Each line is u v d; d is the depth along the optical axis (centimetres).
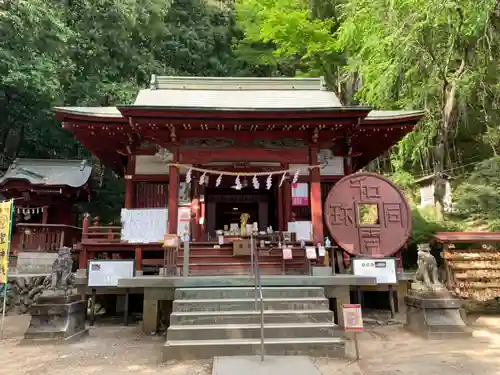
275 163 1373
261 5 2702
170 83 1423
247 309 732
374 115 1287
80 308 855
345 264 1187
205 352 632
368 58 1747
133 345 754
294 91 1419
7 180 1794
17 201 1850
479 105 1692
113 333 894
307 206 1338
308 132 1141
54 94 1942
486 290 1043
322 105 1239
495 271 1061
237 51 2900
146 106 1002
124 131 1258
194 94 1334
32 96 2031
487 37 1405
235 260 1048
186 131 1120
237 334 665
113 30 2328
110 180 2525
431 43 1519
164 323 918
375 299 1205
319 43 2395
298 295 780
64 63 2041
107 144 1386
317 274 1004
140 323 1053
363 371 562
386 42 1534
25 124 2322
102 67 2420
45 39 1917
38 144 2478
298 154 1152
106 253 1599
